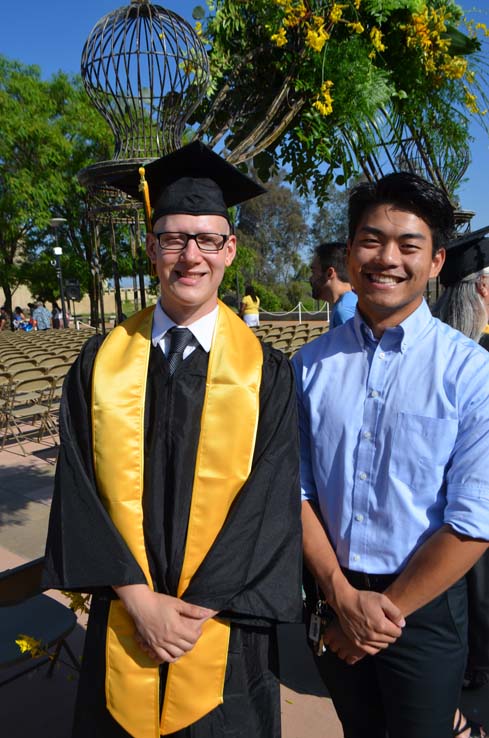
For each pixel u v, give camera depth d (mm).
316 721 2500
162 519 1739
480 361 1619
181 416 1788
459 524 1542
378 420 1690
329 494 1785
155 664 1688
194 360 1849
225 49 3342
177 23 3082
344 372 1789
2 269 28562
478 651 2256
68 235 28312
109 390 1789
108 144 25469
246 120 3543
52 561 1696
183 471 1756
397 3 3221
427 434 1618
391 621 1597
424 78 3523
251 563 1685
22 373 7723
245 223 53688
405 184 1621
